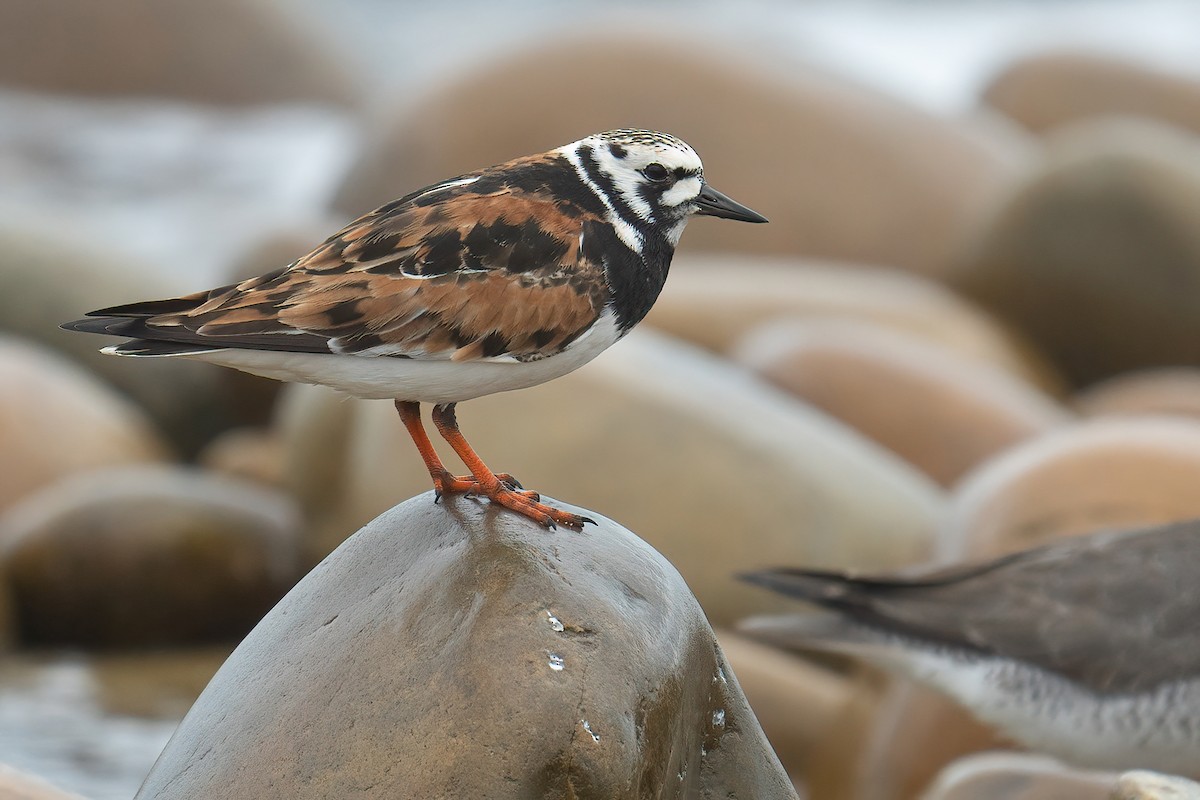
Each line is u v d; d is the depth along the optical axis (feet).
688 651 23.68
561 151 26.89
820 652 45.52
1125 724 31.35
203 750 23.67
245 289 24.59
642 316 27.04
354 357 24.59
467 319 24.82
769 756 25.04
